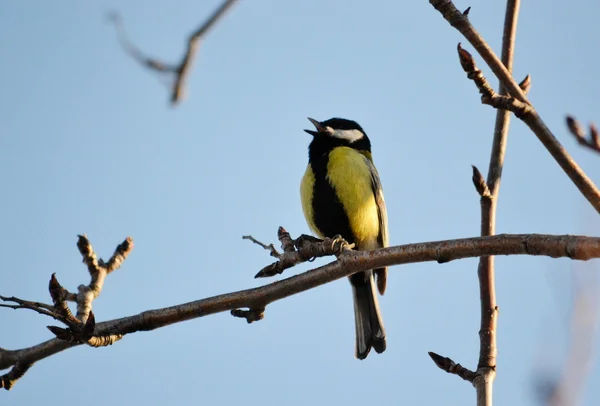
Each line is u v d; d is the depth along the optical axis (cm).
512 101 663
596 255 602
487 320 781
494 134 843
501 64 680
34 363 829
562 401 462
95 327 801
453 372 762
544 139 660
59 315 737
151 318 808
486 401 738
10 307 732
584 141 654
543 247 645
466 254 717
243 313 836
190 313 817
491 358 763
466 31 678
